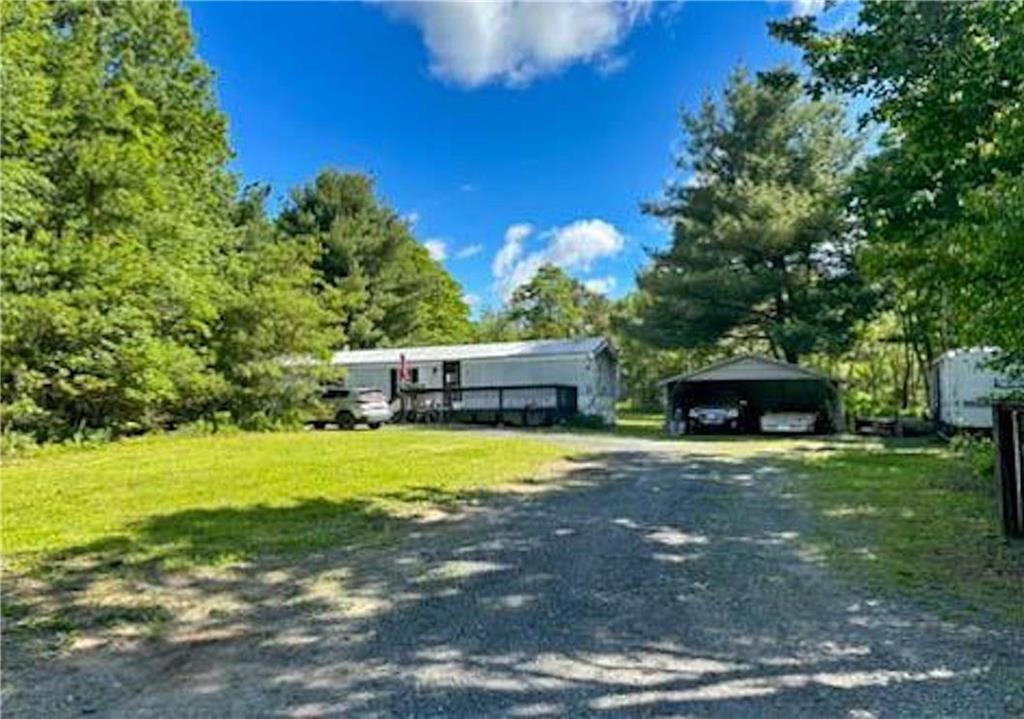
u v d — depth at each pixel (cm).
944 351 2148
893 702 345
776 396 2839
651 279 3064
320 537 734
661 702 352
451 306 5522
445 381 3038
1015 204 569
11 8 1608
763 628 458
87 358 1764
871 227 942
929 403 2625
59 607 521
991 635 435
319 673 400
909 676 376
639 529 774
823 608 496
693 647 427
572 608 506
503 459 1404
